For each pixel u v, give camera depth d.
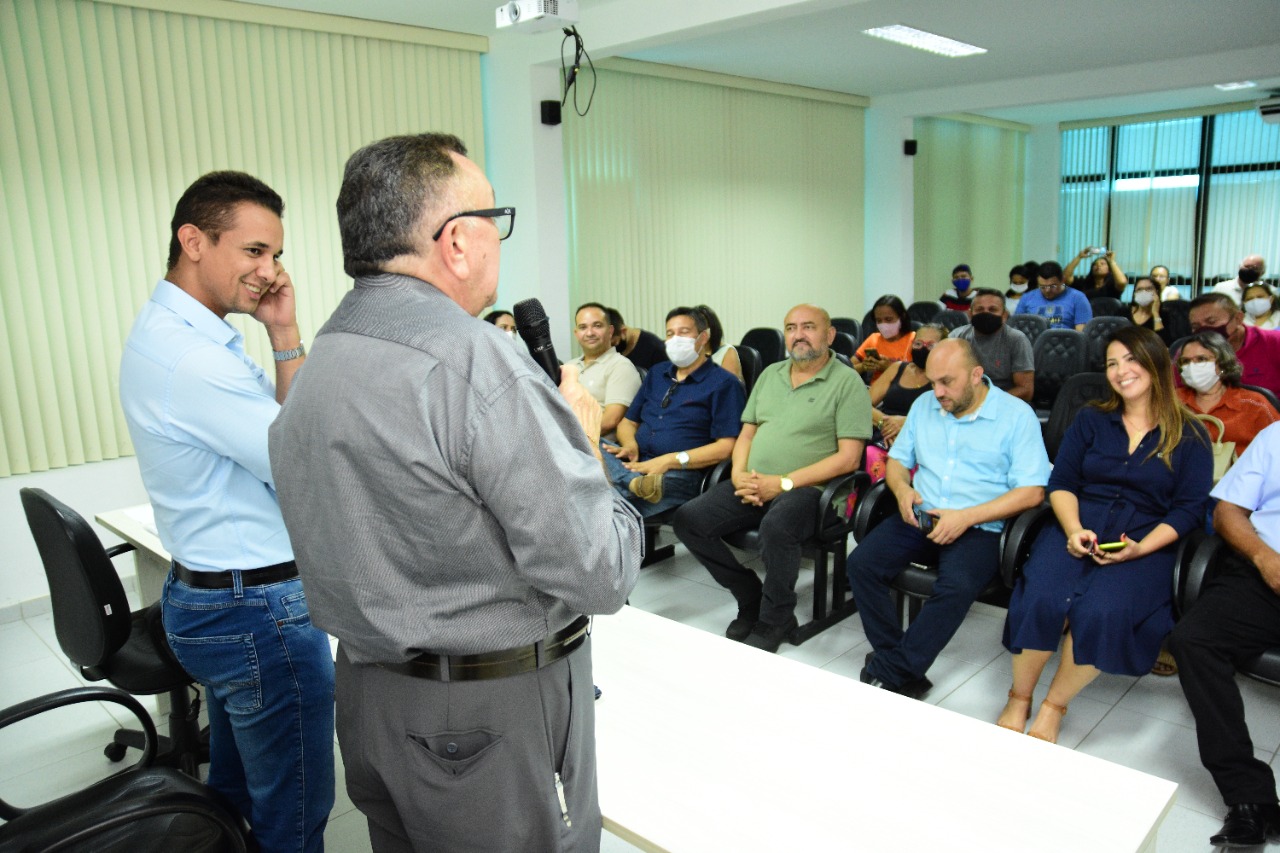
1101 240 11.30
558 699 1.02
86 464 3.78
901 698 1.50
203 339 1.45
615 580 0.93
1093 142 11.12
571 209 5.66
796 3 3.92
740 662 1.64
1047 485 2.68
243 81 4.10
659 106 6.19
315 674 1.58
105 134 3.69
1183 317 6.36
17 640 3.44
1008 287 11.23
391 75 4.64
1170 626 2.29
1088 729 2.52
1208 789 2.22
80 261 3.68
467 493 0.90
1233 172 10.30
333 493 0.93
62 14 3.53
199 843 1.40
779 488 3.13
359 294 0.97
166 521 1.51
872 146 8.19
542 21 3.87
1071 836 1.14
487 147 5.22
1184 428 2.45
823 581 3.21
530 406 0.88
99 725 2.72
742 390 3.65
